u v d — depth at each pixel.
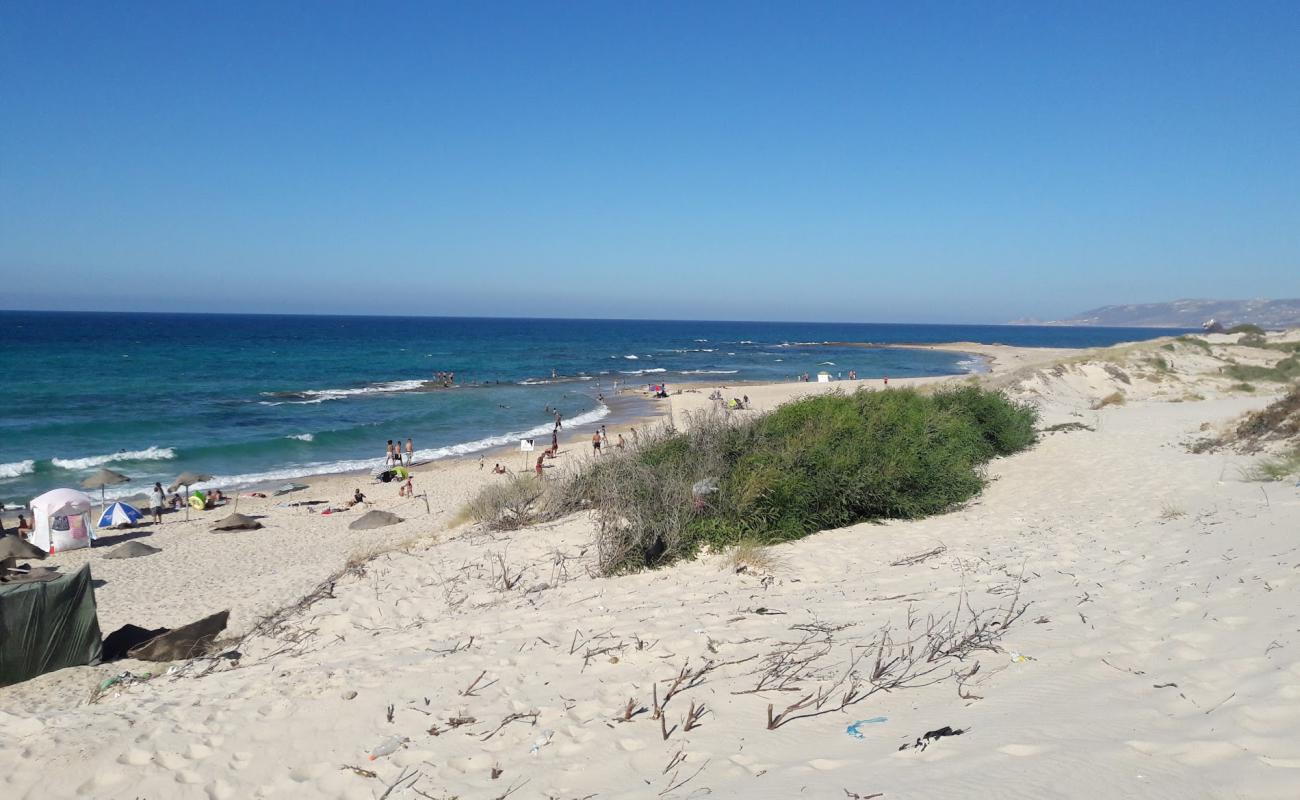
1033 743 3.22
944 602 5.89
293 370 63.00
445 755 4.11
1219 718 3.21
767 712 4.14
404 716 4.62
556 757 3.95
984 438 15.22
